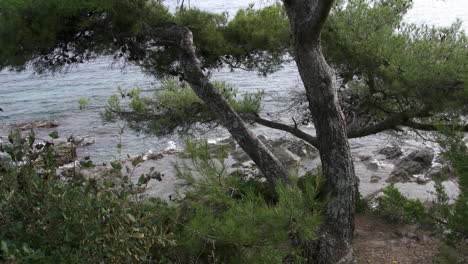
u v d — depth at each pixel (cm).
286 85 3397
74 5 637
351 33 869
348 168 700
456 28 863
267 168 727
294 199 505
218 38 924
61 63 761
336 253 683
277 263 505
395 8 964
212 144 1905
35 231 398
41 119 2923
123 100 3158
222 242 530
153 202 519
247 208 512
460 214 525
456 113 756
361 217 916
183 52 764
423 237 760
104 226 416
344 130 700
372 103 1018
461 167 536
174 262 538
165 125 1004
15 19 646
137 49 773
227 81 3659
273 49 975
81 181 449
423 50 814
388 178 1505
